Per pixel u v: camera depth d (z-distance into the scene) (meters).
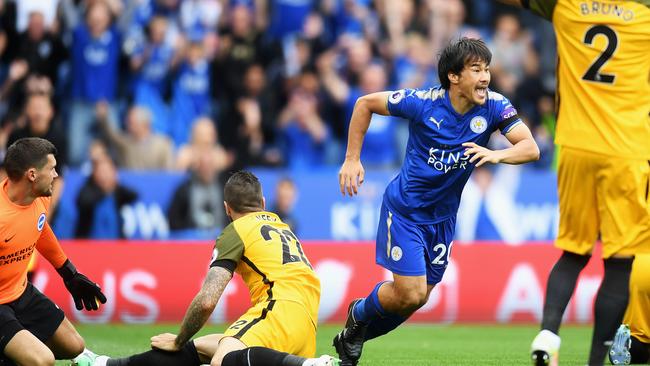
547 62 54.12
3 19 47.50
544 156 49.81
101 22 47.22
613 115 18.28
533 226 44.03
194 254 39.53
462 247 40.69
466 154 18.77
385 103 20.48
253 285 19.44
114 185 42.59
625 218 18.28
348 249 39.97
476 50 19.36
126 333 33.94
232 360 17.97
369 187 43.62
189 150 46.78
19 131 44.59
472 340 32.88
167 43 48.56
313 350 19.53
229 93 48.66
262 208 20.28
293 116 48.44
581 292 40.19
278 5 50.00
